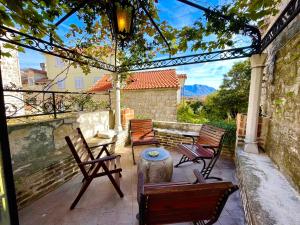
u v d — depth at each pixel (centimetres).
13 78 512
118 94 422
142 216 114
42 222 174
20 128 212
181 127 435
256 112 248
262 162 216
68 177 262
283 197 141
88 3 185
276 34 165
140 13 208
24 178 197
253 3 171
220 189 108
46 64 1373
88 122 372
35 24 178
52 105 289
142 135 387
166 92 789
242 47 241
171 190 99
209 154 265
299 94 147
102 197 217
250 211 136
